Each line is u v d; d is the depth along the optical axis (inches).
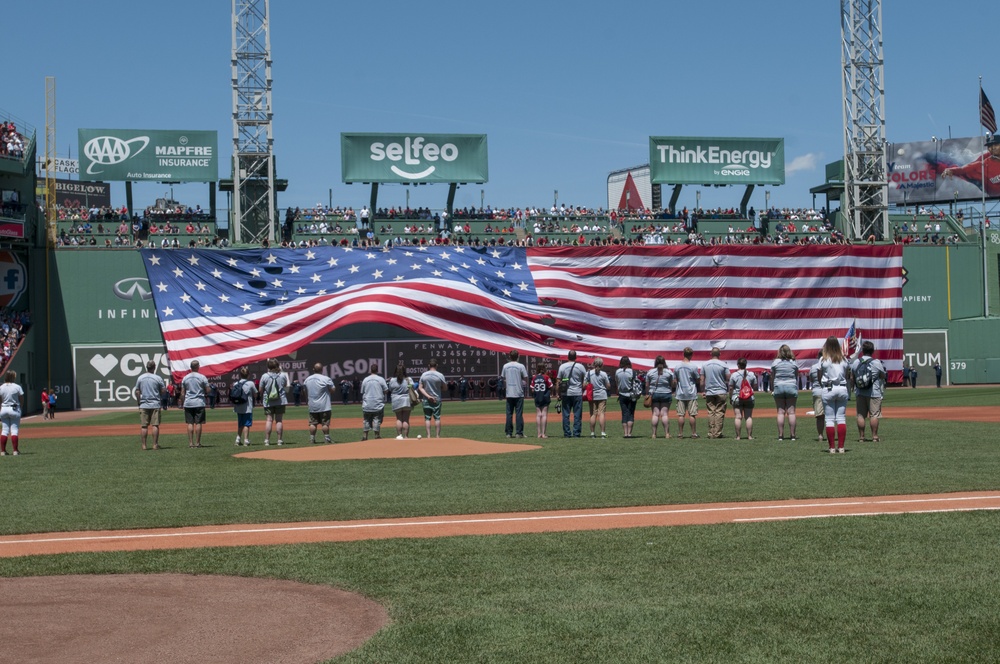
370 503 649.6
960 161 3722.9
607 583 414.6
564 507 622.5
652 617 360.8
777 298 2437.3
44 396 2336.4
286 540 528.7
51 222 2829.7
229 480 800.3
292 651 336.5
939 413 1646.2
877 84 3240.7
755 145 3356.3
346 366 2817.4
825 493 653.9
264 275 2269.9
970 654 315.3
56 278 2755.9
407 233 3171.8
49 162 2965.1
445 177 3176.7
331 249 2290.8
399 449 1029.8
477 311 2235.5
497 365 2878.9
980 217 3304.6
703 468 808.9
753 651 321.7
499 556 473.7
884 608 366.0
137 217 2997.0
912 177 3796.8
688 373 1159.6
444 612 375.9
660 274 2394.2
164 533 559.2
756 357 2420.0
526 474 794.2
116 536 553.0
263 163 3004.4
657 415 1168.8
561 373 1209.4
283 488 738.2
